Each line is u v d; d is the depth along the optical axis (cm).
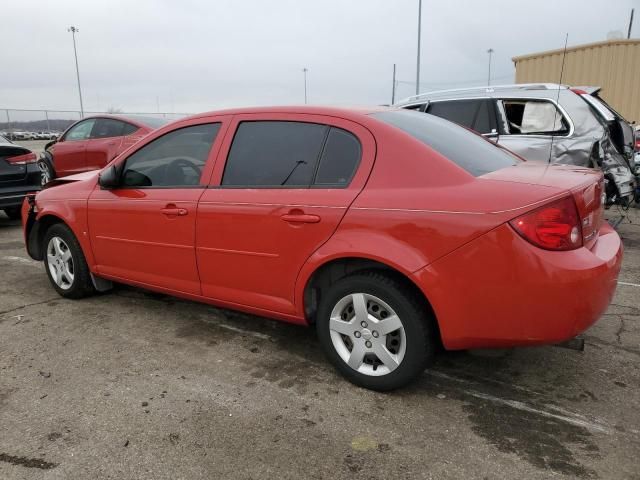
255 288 325
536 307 243
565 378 307
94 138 890
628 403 280
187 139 361
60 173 938
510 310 248
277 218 304
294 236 298
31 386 302
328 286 310
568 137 611
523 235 241
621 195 620
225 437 253
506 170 290
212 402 284
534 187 252
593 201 267
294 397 288
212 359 336
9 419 269
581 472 226
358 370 295
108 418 269
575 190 251
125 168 391
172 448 245
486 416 269
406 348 274
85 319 404
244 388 299
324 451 242
